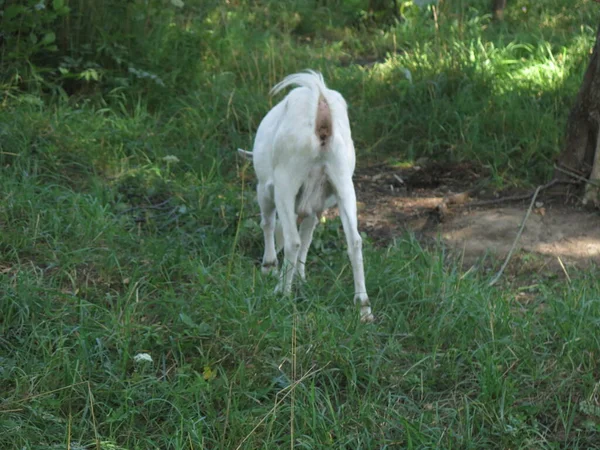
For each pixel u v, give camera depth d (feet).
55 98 25.85
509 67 27.35
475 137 25.22
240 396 19.43
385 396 19.61
